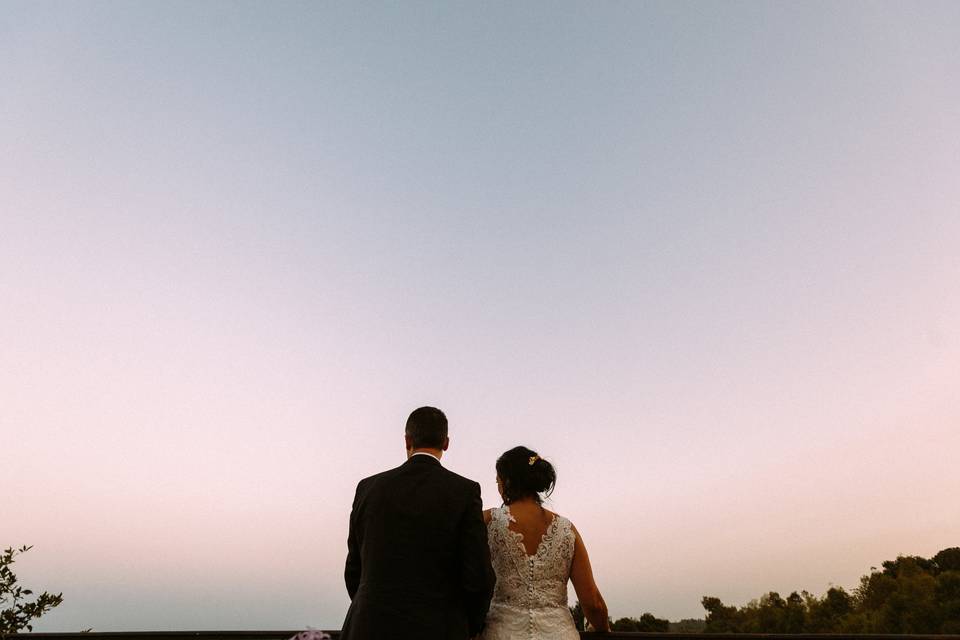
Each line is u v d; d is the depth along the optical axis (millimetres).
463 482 2480
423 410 2750
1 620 5715
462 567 2318
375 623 2162
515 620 2648
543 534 2812
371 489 2520
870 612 61750
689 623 44406
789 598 69500
